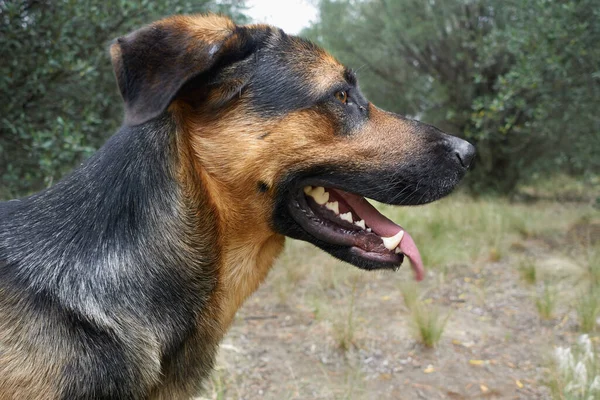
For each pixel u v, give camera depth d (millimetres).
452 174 529
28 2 927
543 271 1147
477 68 2373
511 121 1815
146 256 430
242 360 778
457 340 853
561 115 1852
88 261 418
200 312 452
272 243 518
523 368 770
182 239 443
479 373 757
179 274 441
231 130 467
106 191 441
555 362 747
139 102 410
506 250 1345
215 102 463
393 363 784
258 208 481
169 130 450
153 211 438
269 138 473
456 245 1318
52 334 394
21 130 916
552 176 3090
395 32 2514
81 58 1017
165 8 1026
